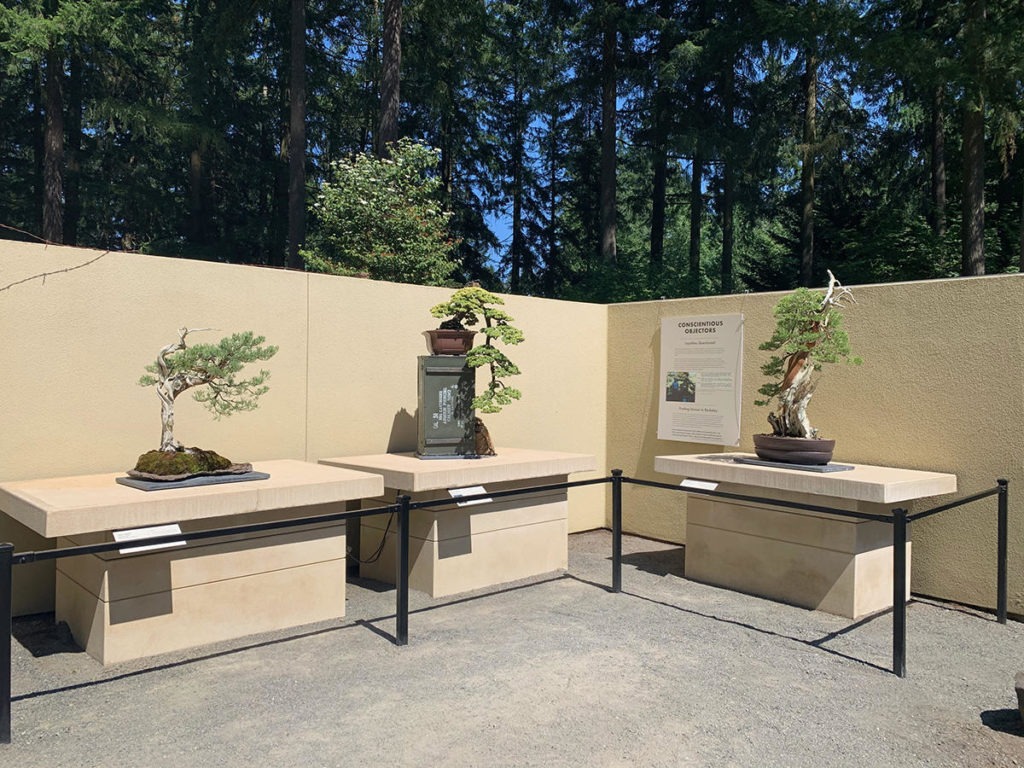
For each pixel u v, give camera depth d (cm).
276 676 383
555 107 1998
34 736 314
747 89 1800
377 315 627
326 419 597
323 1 1969
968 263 1194
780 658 421
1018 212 1600
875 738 323
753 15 1609
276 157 2191
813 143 1634
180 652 418
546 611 503
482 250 2367
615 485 555
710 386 704
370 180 1188
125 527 381
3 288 454
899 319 576
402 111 2156
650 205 2430
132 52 1773
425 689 367
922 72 1117
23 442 462
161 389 462
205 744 307
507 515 580
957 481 539
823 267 1692
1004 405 520
